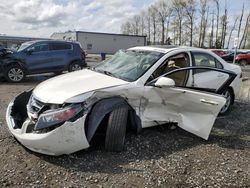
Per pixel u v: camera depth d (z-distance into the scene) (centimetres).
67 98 376
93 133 386
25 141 378
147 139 461
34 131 372
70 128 363
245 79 968
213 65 581
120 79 445
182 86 475
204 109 463
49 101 381
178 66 514
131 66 480
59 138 361
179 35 6406
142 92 434
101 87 407
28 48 1134
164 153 422
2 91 883
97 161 386
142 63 478
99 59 3034
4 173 351
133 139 455
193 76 527
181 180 351
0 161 379
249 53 2842
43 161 381
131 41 5441
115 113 402
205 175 365
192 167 385
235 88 647
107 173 359
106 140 405
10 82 1103
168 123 489
